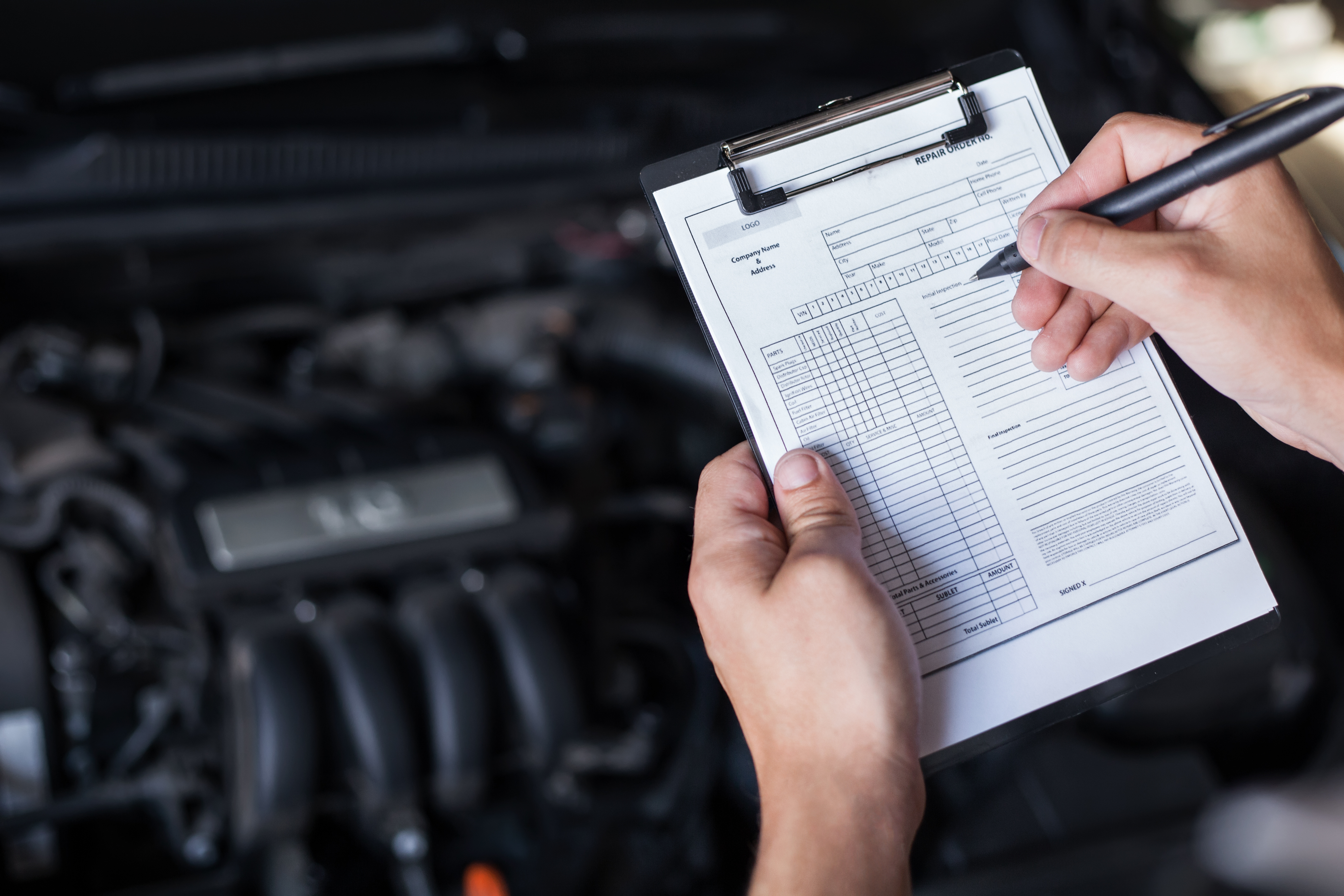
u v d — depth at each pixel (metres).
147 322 1.03
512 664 0.88
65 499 0.90
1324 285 0.51
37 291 1.06
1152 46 1.17
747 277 0.51
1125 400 0.53
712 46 1.11
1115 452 0.53
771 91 1.15
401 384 1.09
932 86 0.53
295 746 0.81
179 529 0.87
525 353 1.08
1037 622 0.51
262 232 1.04
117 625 0.88
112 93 0.94
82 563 0.89
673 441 1.16
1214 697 0.92
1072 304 0.53
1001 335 0.53
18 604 0.87
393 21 1.00
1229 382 0.52
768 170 0.52
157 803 0.88
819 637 0.46
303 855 0.85
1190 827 0.89
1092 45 1.21
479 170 1.07
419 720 0.87
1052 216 0.50
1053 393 0.53
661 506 1.05
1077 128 1.15
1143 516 0.53
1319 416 0.51
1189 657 0.52
